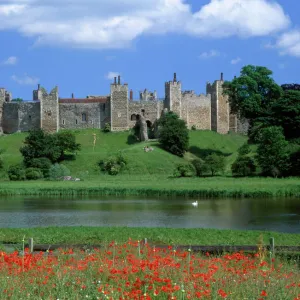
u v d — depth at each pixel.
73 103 169.88
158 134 153.50
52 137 136.25
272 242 33.69
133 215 64.12
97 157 136.25
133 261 26.25
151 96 199.62
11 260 27.03
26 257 27.66
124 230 45.72
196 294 21.89
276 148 109.38
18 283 24.20
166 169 130.25
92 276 25.17
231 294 22.62
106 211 68.12
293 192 83.88
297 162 108.56
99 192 92.62
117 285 23.44
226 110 175.62
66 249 33.06
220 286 23.50
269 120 133.38
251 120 147.25
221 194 84.94
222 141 163.38
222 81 174.50
